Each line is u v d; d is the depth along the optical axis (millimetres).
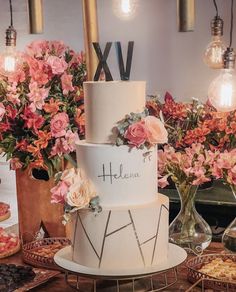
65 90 1767
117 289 1431
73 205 1358
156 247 1413
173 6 2346
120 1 1853
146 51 2432
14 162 1794
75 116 1806
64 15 2570
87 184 1379
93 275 1348
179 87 2395
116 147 1371
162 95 2424
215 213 2027
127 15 1874
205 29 2309
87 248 1403
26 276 1587
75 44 2564
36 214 1889
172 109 1817
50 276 1611
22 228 1919
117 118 1390
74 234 1438
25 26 2703
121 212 1363
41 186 1866
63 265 1423
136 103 1395
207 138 1778
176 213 2092
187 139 1762
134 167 1389
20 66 1751
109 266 1391
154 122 1379
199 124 1769
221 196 2008
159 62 2412
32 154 1749
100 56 1479
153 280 1562
